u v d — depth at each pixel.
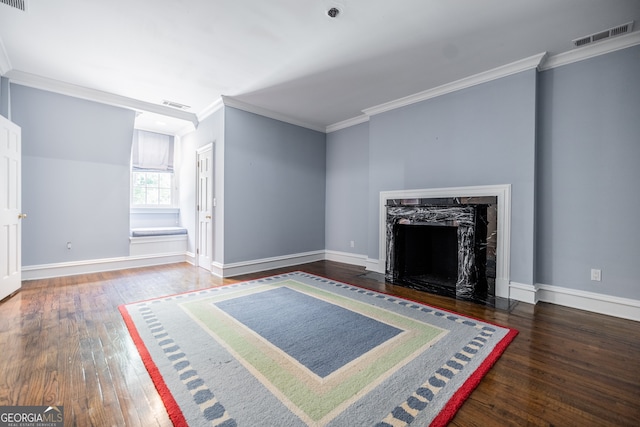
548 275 3.03
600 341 2.14
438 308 2.83
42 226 3.81
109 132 4.22
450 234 3.78
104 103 4.06
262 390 1.56
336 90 3.80
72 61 3.07
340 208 5.30
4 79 3.28
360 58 2.98
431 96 3.78
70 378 1.65
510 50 2.82
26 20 2.38
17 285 3.19
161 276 4.09
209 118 4.50
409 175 4.02
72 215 4.04
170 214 5.61
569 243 2.90
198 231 4.84
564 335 2.24
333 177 5.43
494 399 1.49
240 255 4.29
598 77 2.74
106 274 4.16
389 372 1.73
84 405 1.44
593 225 2.77
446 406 1.43
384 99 4.09
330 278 4.02
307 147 5.22
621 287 2.63
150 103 4.29
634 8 2.20
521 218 3.06
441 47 2.78
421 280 3.74
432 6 2.21
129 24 2.44
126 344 2.07
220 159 4.18
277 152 4.76
